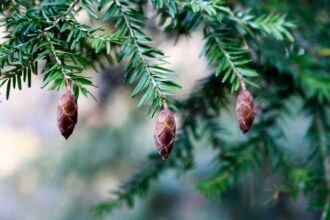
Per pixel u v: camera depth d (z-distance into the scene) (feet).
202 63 2.32
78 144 2.98
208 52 1.06
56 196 3.14
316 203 1.30
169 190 3.45
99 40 0.91
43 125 5.76
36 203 3.26
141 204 3.39
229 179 1.40
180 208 3.41
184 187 3.44
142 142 2.87
